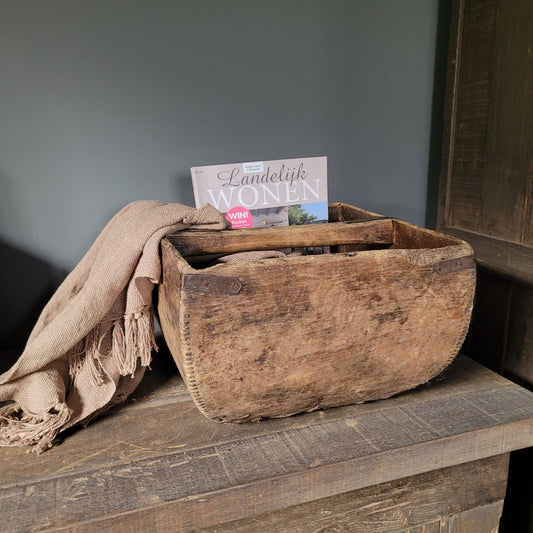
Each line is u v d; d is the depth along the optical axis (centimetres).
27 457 87
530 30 114
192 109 132
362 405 101
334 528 91
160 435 92
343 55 140
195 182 115
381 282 91
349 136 146
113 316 101
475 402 102
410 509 96
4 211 124
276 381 90
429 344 98
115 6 121
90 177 128
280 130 140
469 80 134
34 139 122
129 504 76
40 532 71
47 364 97
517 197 123
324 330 90
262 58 134
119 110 126
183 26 127
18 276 128
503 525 142
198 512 78
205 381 86
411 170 154
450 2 145
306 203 124
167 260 93
